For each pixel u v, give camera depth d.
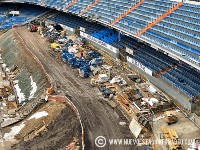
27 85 78.38
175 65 68.00
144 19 81.44
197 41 62.03
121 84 68.56
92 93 67.06
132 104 60.56
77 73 77.50
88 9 102.69
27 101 71.88
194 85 60.09
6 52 102.19
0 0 136.12
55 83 72.38
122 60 82.44
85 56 85.31
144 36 74.69
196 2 77.62
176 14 75.00
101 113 58.97
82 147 49.62
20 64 89.31
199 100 56.81
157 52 75.19
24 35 109.19
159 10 80.56
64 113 60.88
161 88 65.56
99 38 92.62
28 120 63.91
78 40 98.12
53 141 54.09
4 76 86.44
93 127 54.75
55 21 118.25
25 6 140.12
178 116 55.44
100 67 78.56
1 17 132.75
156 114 57.44
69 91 68.44
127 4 92.44
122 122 56.00
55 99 65.88
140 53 77.94
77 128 55.00
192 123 53.03
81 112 59.41
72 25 109.94
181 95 59.16
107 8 97.06
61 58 87.00
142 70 72.56
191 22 68.56
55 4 118.75
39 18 125.81
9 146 57.56
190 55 59.56
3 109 70.88
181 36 66.62
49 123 60.00
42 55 89.88
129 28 81.38
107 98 64.62
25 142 57.16
